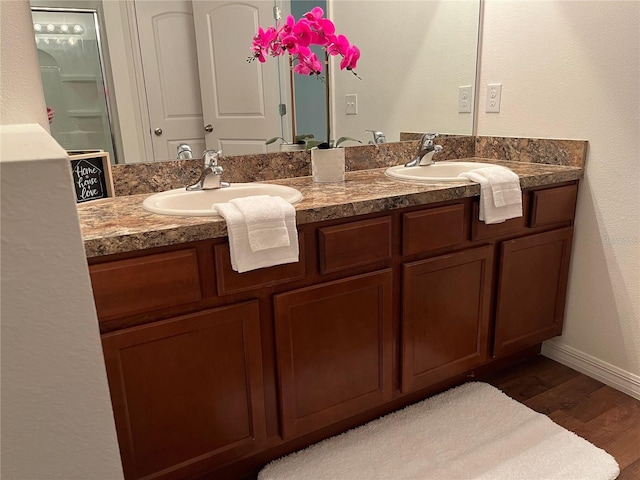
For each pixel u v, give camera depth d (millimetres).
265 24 1724
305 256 1345
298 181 1790
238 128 1739
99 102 1495
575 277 1986
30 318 465
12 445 493
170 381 1227
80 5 1411
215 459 1355
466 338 1782
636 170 1693
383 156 2090
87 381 508
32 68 1323
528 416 1727
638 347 1809
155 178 1615
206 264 1212
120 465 559
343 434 1657
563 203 1853
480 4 2082
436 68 2113
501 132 2131
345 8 1896
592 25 1722
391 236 1492
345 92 1944
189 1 1582
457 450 1563
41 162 430
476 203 1637
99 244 1062
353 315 1478
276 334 1349
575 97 1825
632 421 1701
